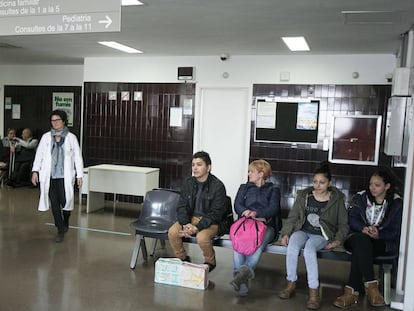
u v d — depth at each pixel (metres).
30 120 8.66
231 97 6.61
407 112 3.87
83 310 2.95
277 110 6.31
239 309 3.08
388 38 4.90
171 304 3.12
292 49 5.80
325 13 3.97
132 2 3.78
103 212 6.21
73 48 6.38
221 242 3.68
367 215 3.45
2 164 7.74
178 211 3.74
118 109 7.15
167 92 6.87
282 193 6.34
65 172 4.62
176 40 5.49
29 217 5.67
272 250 3.52
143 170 6.01
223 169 6.70
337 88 6.06
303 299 3.33
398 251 3.35
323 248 3.37
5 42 6.00
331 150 6.10
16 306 2.97
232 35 5.08
